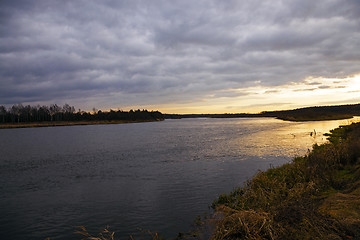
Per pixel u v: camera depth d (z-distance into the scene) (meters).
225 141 35.91
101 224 9.07
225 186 12.96
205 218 8.86
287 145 28.62
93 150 29.89
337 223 5.84
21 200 12.12
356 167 11.97
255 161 19.61
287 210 6.85
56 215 10.15
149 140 41.09
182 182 14.23
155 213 9.77
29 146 34.62
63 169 19.34
